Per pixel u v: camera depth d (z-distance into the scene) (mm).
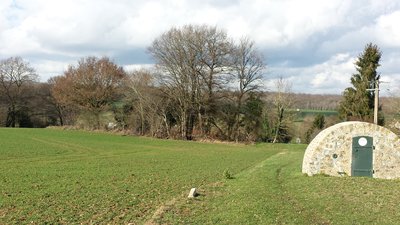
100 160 48531
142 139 80938
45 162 45406
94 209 21422
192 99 84688
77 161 47000
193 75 83000
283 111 89312
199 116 85750
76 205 22391
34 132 88438
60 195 25375
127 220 19250
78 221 19000
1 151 54688
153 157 53125
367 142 29625
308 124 90938
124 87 93875
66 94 101375
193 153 60250
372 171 29516
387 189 24500
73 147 64188
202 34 81062
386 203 20891
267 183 27734
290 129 90625
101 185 29453
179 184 30234
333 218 18328
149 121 87938
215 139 84188
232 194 24562
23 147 60562
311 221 17906
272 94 89938
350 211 19406
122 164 44375
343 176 29594
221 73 83250
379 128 29594
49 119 118688
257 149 71312
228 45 84875
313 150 30516
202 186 28344
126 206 22250
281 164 40406
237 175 34250
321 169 30219
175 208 20906
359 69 73562
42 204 22609
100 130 94625
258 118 87750
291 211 19578
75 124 104000
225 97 84812
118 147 66812
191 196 23938
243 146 77125
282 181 28969
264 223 17594
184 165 43906
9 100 116500
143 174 35969
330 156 30094
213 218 18781
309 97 111062
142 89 86750
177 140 82188
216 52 81938
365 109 71500
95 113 99000
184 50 81750
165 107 86750
